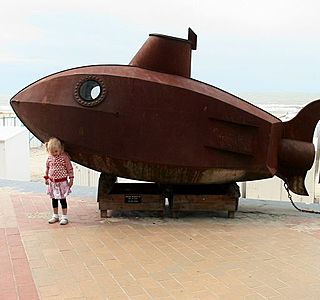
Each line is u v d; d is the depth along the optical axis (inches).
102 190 227.0
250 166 211.5
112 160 208.5
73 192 298.5
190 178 216.5
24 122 218.5
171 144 204.8
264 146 209.8
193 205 229.9
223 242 194.5
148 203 228.1
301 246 190.9
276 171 226.1
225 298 138.6
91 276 154.3
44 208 248.5
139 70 214.1
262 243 194.1
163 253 179.0
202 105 205.0
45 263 165.6
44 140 217.9
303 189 231.1
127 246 186.5
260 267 165.5
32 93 214.4
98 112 202.5
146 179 219.9
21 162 447.8
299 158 222.5
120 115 202.2
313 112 220.2
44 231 205.2
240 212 251.8
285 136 225.3
